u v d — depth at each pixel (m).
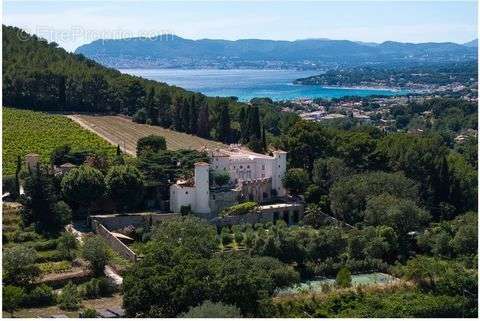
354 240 136.25
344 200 161.88
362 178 169.00
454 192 178.75
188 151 174.75
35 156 158.00
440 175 179.88
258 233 137.50
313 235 136.00
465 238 141.00
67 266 117.44
